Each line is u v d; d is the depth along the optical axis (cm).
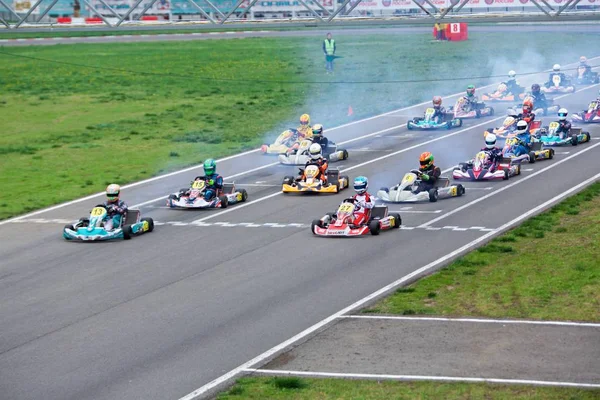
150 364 6100
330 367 5944
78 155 15312
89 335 6712
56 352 6381
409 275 8000
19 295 7794
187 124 18488
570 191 11238
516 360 5962
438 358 6038
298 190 11700
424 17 18250
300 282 7900
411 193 11012
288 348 6328
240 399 5447
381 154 14550
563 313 6881
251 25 17112
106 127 18275
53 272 8488
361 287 7700
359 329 6675
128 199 11844
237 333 6669
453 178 12406
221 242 9400
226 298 7512
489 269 8100
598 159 13362
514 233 9238
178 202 11062
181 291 7738
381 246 9025
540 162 13375
